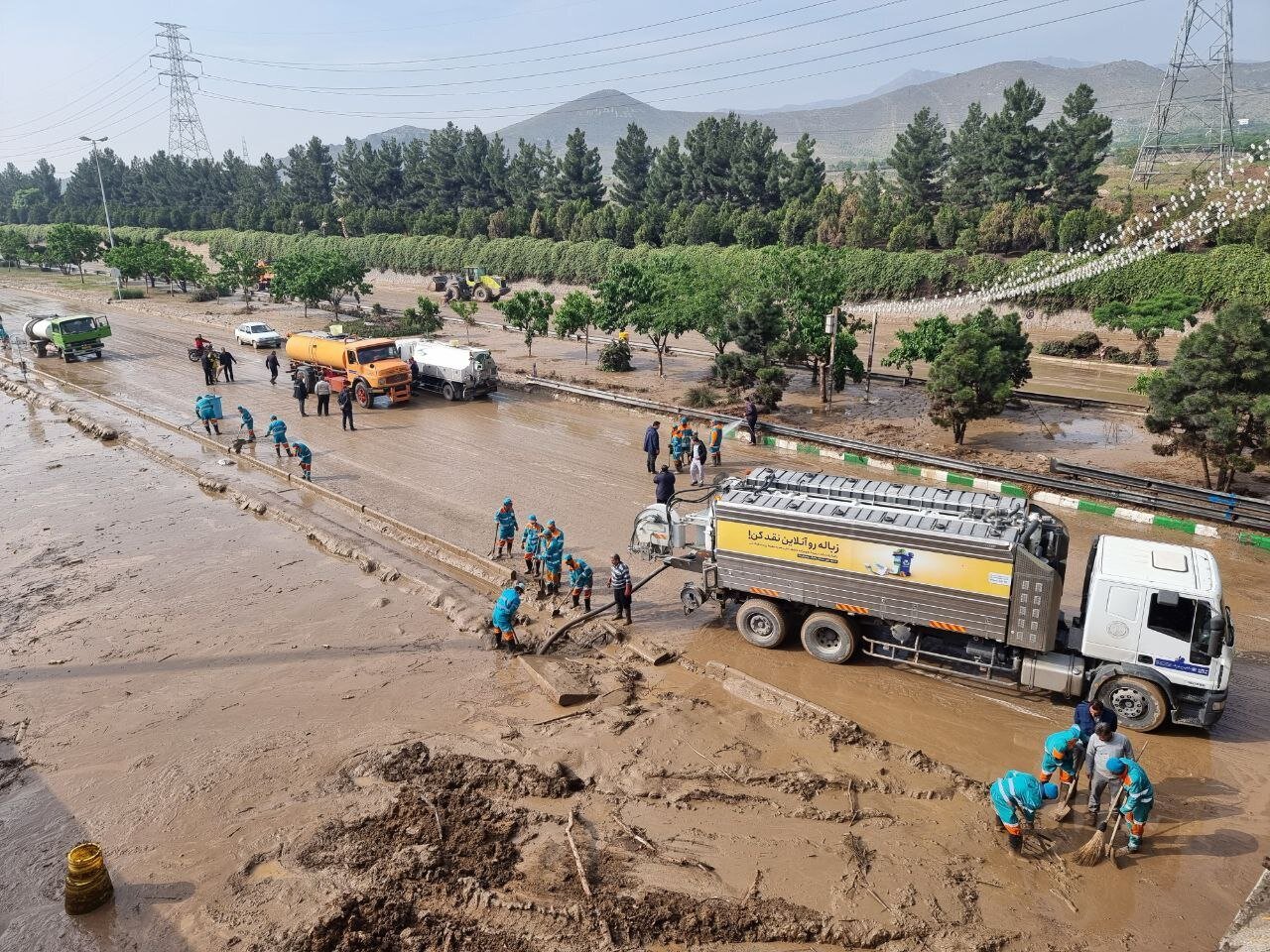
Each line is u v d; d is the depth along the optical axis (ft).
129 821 35.24
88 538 66.80
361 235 304.30
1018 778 32.32
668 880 31.35
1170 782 36.50
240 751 39.70
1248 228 142.10
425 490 75.36
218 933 29.27
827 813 34.78
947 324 104.06
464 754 39.01
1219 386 62.80
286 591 57.06
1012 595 40.50
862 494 47.60
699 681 45.16
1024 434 86.79
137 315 193.67
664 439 90.07
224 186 410.72
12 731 41.86
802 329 96.58
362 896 30.48
